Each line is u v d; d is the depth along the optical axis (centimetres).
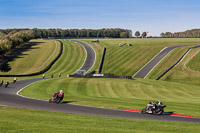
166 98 4041
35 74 8456
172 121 1630
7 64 10619
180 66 8950
